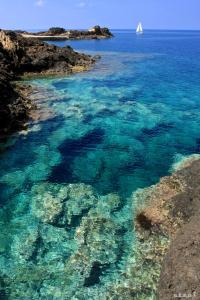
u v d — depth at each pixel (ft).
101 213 55.57
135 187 63.10
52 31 407.64
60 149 77.00
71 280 43.80
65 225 52.95
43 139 81.05
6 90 93.35
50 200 59.00
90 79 140.46
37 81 134.00
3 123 83.87
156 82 139.64
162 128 89.76
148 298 40.88
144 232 50.90
